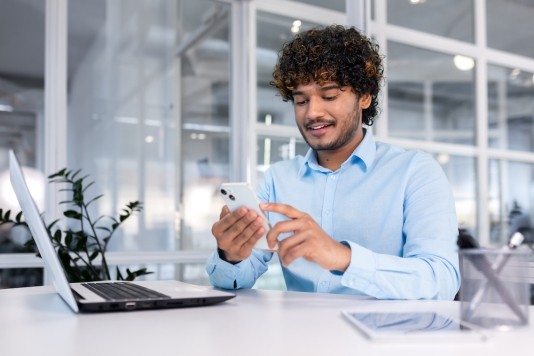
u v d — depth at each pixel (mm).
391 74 2477
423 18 2385
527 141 1962
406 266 979
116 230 3008
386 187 1369
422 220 1198
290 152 3223
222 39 3443
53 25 2877
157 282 1228
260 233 951
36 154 2824
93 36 3006
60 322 751
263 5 3314
